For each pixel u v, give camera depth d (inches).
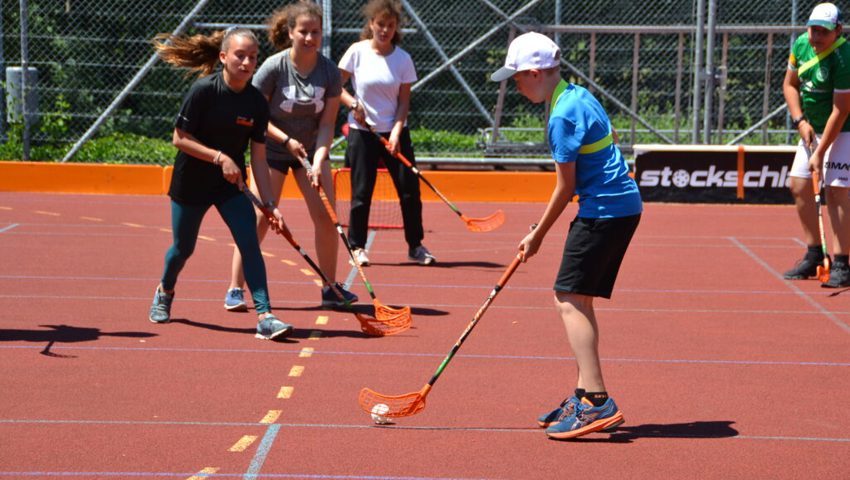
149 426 197.6
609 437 195.9
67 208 498.0
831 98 332.5
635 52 571.2
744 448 190.5
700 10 527.2
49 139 574.9
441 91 616.1
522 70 190.7
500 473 176.6
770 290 334.3
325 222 293.9
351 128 358.3
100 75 619.2
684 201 532.4
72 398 213.8
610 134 193.3
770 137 609.3
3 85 585.9
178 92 633.0
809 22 323.0
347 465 179.2
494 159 561.6
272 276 346.3
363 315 269.0
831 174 334.0
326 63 288.4
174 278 277.4
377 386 225.6
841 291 332.5
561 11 617.0
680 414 210.1
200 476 173.2
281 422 201.0
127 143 615.2
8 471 174.2
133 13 616.1
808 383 232.4
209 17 623.8
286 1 628.7
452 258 388.2
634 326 285.1
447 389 224.5
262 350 253.3
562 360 249.0
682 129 610.2
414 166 361.1
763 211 513.0
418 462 181.0
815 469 180.4
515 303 311.7
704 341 269.3
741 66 621.0
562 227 469.7
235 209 264.1
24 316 283.6
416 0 634.8
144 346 254.8
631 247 415.5
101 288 321.7
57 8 605.0
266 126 265.6
